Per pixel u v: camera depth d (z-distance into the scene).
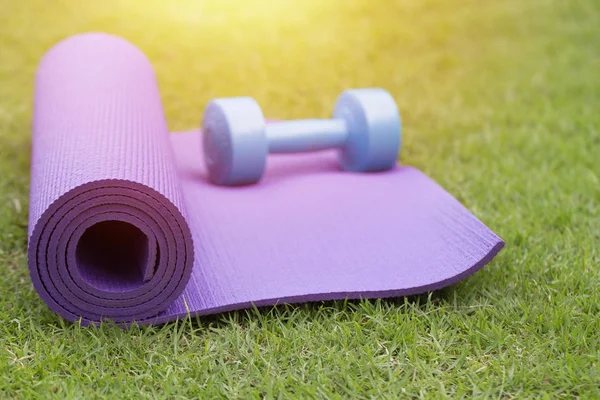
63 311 0.90
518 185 1.14
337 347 0.90
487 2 1.72
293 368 0.88
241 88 1.37
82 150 0.93
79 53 1.10
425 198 1.06
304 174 1.12
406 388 0.86
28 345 0.90
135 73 1.08
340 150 1.14
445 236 0.99
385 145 1.10
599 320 0.92
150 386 0.86
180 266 0.91
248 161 1.08
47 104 1.03
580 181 1.14
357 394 0.86
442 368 0.88
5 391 0.86
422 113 1.32
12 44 1.48
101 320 0.90
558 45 1.55
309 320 0.93
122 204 0.89
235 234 1.01
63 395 0.85
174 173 0.96
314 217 1.03
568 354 0.88
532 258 1.00
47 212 0.88
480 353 0.89
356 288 0.94
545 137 1.26
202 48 1.50
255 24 1.60
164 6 1.65
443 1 1.71
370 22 1.62
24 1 1.63
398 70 1.45
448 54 1.51
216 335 0.91
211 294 0.93
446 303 0.95
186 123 1.28
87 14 1.60
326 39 1.54
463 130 1.28
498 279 0.97
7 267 0.99
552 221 1.06
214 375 0.87
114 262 0.95
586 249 1.00
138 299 0.90
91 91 1.02
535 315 0.93
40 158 0.96
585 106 1.34
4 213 1.07
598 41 1.57
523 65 1.49
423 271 0.96
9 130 1.24
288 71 1.43
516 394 0.86
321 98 1.34
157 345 0.90
